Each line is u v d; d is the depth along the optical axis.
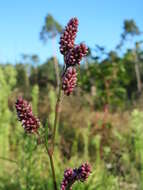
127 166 0.30
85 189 0.23
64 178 0.13
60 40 0.13
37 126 0.13
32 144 0.22
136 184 0.28
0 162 0.28
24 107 0.13
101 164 0.30
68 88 0.13
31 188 0.23
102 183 0.25
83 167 0.13
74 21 0.13
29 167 0.23
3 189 0.24
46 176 0.26
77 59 0.13
